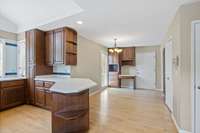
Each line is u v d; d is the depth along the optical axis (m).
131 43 7.09
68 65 4.49
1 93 3.87
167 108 4.22
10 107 4.14
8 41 4.71
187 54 2.65
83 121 2.73
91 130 2.78
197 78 2.59
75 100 2.64
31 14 3.93
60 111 2.51
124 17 3.36
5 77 4.55
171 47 3.82
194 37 2.60
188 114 2.63
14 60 4.93
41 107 4.18
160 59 7.56
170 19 3.50
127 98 5.52
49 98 3.95
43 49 4.61
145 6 2.76
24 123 3.09
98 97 5.68
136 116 3.56
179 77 2.77
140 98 5.52
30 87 4.48
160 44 7.37
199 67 2.58
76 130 2.65
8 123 3.09
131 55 8.06
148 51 7.86
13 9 3.94
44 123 3.09
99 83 7.08
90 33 4.94
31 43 4.40
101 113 3.78
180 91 2.71
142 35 5.24
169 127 2.94
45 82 4.05
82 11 3.03
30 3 3.54
